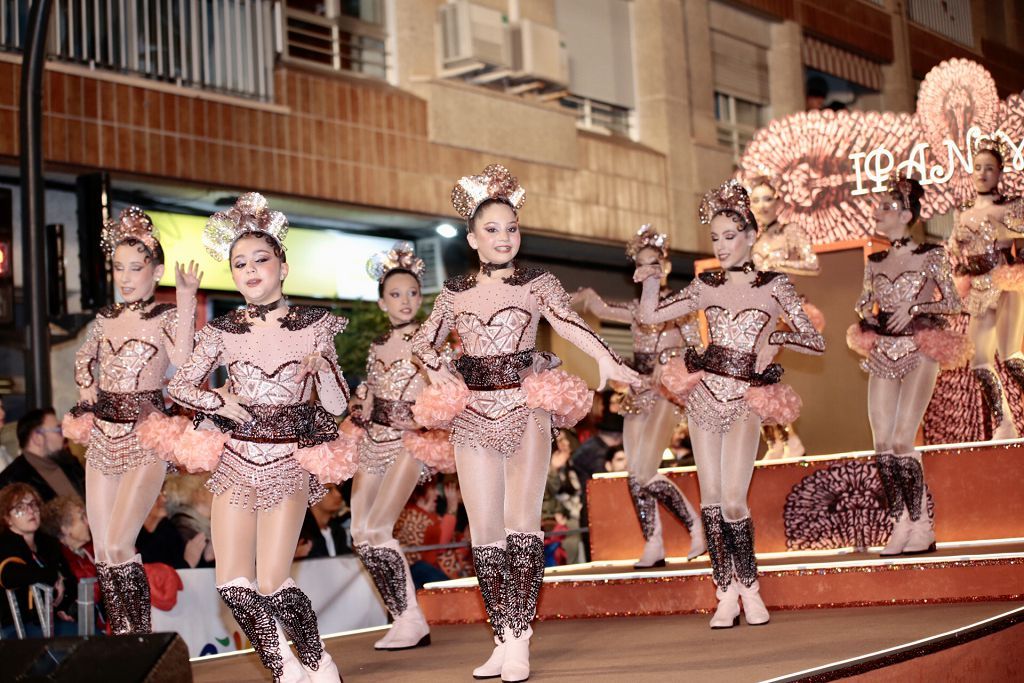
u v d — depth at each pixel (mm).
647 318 5938
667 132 14961
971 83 8797
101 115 9680
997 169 7215
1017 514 6363
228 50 10609
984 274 7129
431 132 12195
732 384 5652
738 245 5746
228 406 4312
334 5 11984
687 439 9359
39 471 6293
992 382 7156
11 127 9125
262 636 4309
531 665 4934
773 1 16188
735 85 16078
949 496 6520
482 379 4777
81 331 10086
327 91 11375
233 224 4520
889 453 6320
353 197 11469
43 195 7582
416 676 4906
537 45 12914
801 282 8117
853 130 9219
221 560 4305
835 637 4961
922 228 11102
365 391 6082
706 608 6215
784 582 6074
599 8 14711
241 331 4410
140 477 5125
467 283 4887
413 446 5816
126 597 5109
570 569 7102
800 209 9367
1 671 3176
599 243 14148
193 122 10273
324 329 4488
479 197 4895
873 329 6465
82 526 6004
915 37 16984
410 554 7730
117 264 5297
